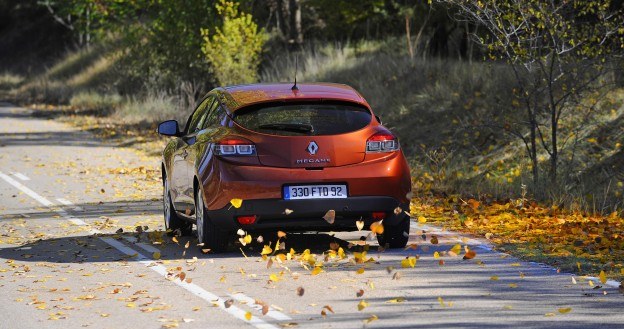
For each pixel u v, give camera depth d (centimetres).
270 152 2228
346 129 2255
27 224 3000
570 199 3067
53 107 8556
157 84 7538
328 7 7094
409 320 1630
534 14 3322
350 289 1902
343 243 2466
